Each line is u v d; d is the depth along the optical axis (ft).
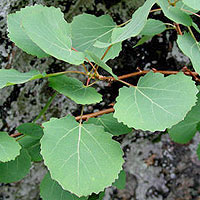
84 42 1.28
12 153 1.08
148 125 1.03
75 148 1.04
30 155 1.26
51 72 1.70
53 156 1.03
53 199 1.17
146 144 1.97
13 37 1.17
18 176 1.23
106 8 1.63
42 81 1.72
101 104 1.75
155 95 1.09
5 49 1.63
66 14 1.62
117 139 1.86
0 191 1.87
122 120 1.04
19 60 1.66
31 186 1.89
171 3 1.22
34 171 1.88
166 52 1.70
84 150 1.04
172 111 1.05
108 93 1.73
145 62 1.70
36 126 1.24
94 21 1.31
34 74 1.11
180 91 1.08
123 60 1.68
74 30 1.29
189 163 1.98
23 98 1.74
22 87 1.72
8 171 1.23
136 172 1.98
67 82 1.16
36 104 1.75
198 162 1.98
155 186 1.97
